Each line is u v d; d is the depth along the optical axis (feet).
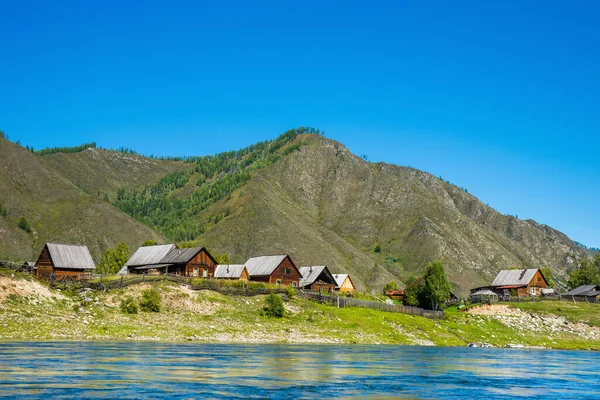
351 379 147.84
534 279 538.47
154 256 434.71
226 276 454.40
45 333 217.77
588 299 484.33
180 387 122.11
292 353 208.03
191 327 267.39
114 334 234.58
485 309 438.40
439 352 259.60
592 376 175.83
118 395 109.70
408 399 122.72
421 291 478.59
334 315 337.31
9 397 104.27
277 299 318.86
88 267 384.88
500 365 206.69
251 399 112.57
